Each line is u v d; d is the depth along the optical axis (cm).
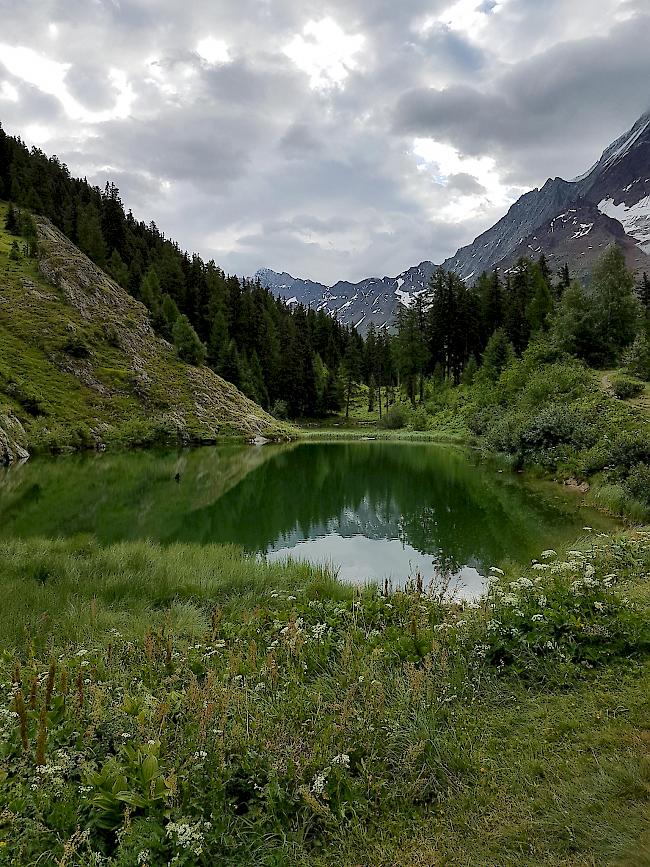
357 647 625
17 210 8638
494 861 314
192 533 1883
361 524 2016
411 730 439
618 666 523
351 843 338
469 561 1488
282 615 791
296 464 4050
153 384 6500
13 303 6481
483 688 522
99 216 10081
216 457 4619
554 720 454
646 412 3406
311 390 9331
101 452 4972
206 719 400
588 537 1593
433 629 653
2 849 296
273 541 1772
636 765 370
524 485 2798
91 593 989
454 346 8150
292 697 493
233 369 8188
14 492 2719
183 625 834
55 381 5772
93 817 344
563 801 349
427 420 7412
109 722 445
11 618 823
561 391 4472
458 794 377
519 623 607
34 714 432
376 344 10550
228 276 10681
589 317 5922
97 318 6969
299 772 381
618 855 299
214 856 325
